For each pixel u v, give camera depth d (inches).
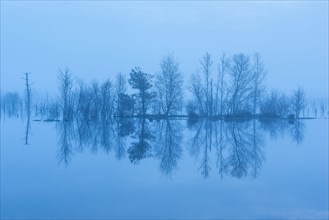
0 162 884.6
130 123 2148.1
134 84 2475.4
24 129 1793.8
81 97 2518.5
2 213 502.3
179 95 2529.5
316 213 500.4
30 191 612.4
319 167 832.9
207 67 2512.3
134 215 494.0
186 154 1031.6
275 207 527.8
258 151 1087.6
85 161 904.9
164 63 2509.8
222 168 824.9
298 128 1871.3
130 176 732.0
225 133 1596.9
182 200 563.2
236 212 505.0
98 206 531.2
